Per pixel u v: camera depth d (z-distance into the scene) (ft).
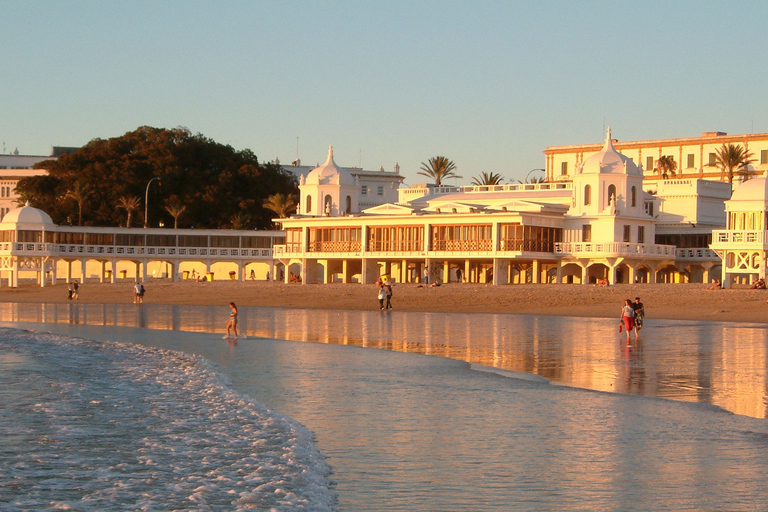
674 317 181.47
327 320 184.03
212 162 438.40
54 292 310.86
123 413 69.00
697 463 53.16
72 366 100.89
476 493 46.73
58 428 63.10
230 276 388.98
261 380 89.15
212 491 46.65
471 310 213.25
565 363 104.17
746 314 183.52
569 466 52.42
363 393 80.38
